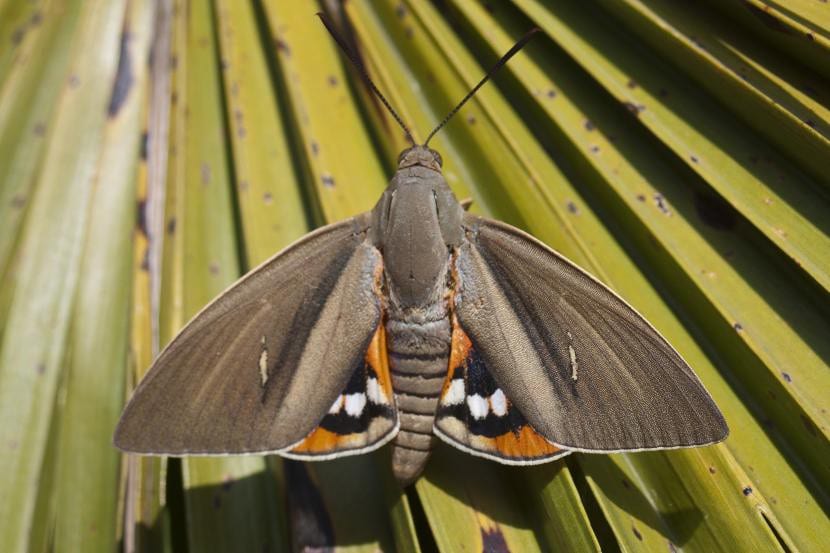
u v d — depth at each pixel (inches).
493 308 9.9
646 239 10.2
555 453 9.6
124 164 11.3
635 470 9.8
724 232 10.1
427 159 10.1
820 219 9.9
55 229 11.2
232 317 9.8
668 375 9.4
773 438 9.7
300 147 10.9
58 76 11.8
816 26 9.9
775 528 9.4
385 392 9.9
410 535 9.8
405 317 9.9
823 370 9.7
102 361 10.9
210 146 11.2
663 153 10.4
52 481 10.7
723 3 10.1
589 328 9.7
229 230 11.0
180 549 10.5
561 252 10.3
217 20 11.4
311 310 10.0
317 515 10.2
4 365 10.9
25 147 11.6
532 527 9.9
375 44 11.2
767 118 10.0
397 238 9.9
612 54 10.6
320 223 10.8
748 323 9.9
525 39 10.2
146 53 11.6
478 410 9.8
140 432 9.7
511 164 10.5
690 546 9.6
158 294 10.9
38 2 11.9
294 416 9.9
